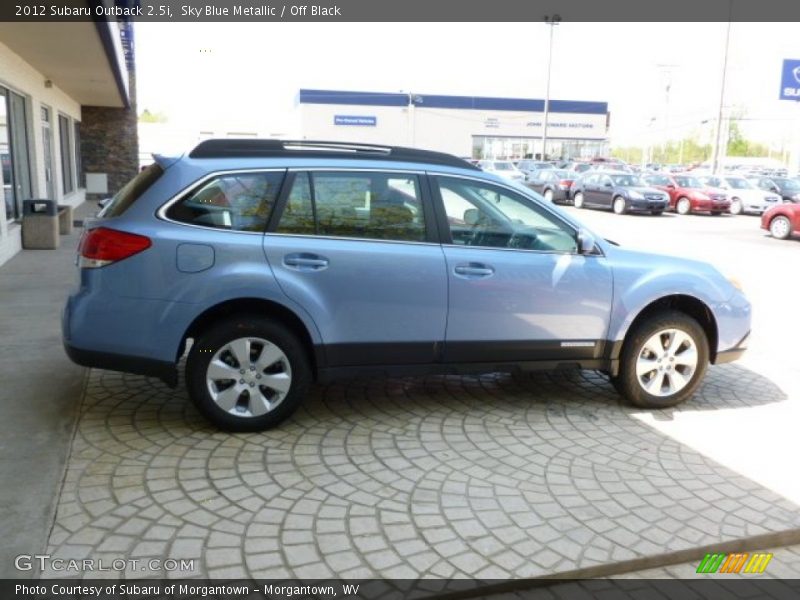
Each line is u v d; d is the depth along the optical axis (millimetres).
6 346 6055
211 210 4277
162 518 3404
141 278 4133
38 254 11320
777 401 5449
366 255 4414
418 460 4164
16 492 3576
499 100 55219
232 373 4332
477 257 4633
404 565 3119
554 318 4809
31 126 13500
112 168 26344
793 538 3521
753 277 11547
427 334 4598
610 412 5082
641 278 4957
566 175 32062
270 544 3230
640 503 3746
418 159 4719
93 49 11328
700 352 5129
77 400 4863
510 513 3590
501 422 4816
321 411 4895
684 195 27375
